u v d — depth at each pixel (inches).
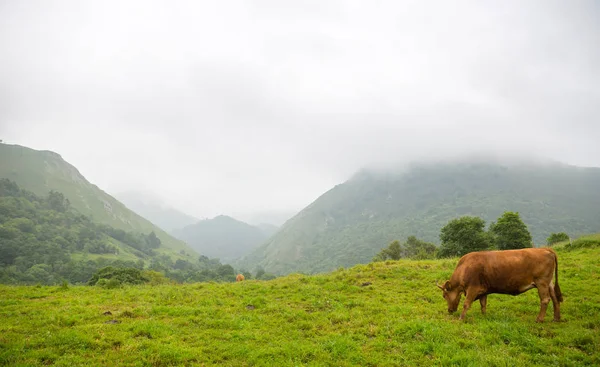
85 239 6791.3
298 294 620.7
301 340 401.7
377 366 334.0
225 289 676.7
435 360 335.3
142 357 345.1
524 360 323.9
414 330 406.6
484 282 443.5
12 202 6806.1
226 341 401.4
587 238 1007.6
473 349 352.2
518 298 526.9
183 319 474.0
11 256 4936.0
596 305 458.3
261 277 6033.5
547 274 418.9
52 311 500.7
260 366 335.6
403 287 641.0
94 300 587.2
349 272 789.9
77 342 375.2
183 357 348.5
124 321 462.6
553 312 452.4
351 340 391.5
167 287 727.7
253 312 518.9
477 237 2003.0
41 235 5949.8
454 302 470.9
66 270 4793.3
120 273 1359.5
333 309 526.0
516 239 1950.1
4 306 542.3
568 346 351.9
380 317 473.4
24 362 324.2
